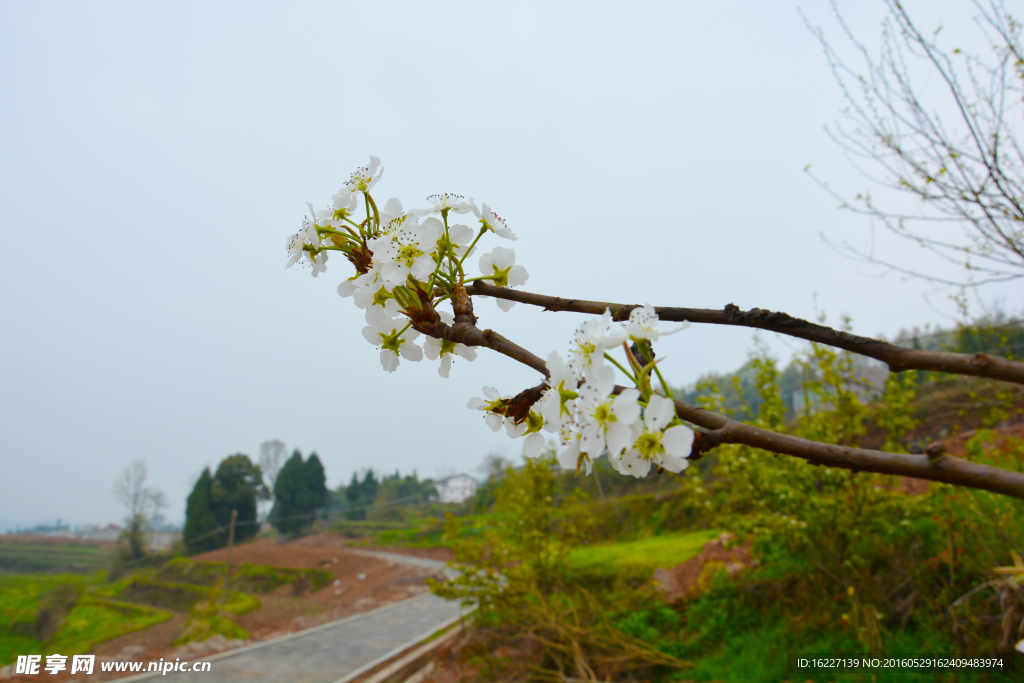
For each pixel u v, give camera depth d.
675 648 7.14
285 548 36.88
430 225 1.15
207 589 24.36
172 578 31.56
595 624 7.99
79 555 41.03
